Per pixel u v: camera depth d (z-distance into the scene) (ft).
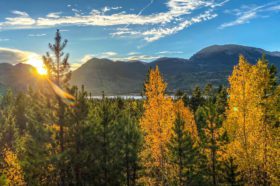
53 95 89.30
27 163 86.94
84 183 93.61
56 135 88.53
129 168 116.57
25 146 88.79
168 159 110.93
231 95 90.68
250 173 92.48
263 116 86.53
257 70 89.81
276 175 84.74
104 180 100.01
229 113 95.04
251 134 86.12
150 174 120.06
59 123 88.79
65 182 89.61
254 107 86.07
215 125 112.78
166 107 106.73
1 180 55.31
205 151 124.47
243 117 87.40
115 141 106.83
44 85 89.71
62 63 90.79
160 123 105.81
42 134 86.58
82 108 90.58
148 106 109.70
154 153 109.70
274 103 87.15
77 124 90.53
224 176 108.47
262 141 85.76
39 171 86.84
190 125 137.08
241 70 88.84
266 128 86.53
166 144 107.04
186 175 107.04
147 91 109.40
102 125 101.71
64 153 82.99
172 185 109.29
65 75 91.66
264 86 89.20
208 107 116.78
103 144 100.63
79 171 90.27
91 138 92.02
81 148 91.09
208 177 118.21
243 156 87.71
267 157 85.20
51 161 82.99
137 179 121.29
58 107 89.04
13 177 104.99
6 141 153.38
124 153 110.83
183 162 106.93
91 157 92.68
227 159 104.88
